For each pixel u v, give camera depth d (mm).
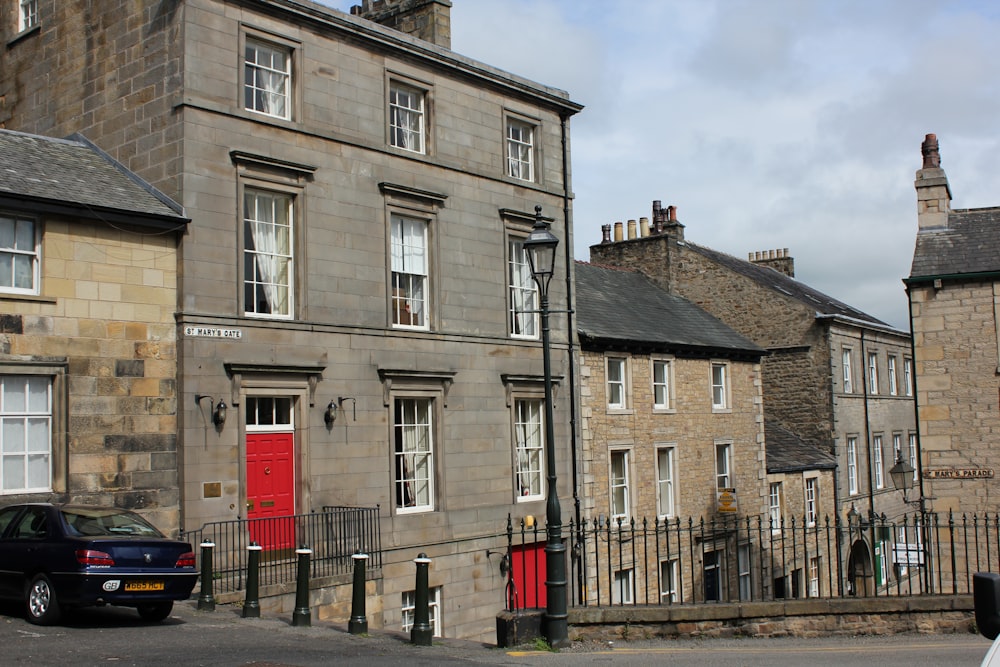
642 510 26406
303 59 19203
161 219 16734
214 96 17719
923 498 21750
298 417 18531
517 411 23344
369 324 19844
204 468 16953
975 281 21734
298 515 17156
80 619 13188
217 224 17531
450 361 21438
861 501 35656
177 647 11195
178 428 16891
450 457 21219
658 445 27312
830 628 13578
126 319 16484
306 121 19125
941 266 22219
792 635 13547
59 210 15664
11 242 15492
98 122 18828
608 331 26109
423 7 23672
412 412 20953
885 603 13594
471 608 21281
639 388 26922
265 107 18766
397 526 19953
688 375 28906
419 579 12773
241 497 17391
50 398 15648
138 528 13219
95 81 18969
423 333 20875
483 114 22969
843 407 34875
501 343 22703
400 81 21109
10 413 15211
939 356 21922
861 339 37312
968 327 21734
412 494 20719
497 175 23047
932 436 21828
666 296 33594
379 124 20516
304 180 18938
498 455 22344
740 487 30234
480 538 21609
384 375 19953
